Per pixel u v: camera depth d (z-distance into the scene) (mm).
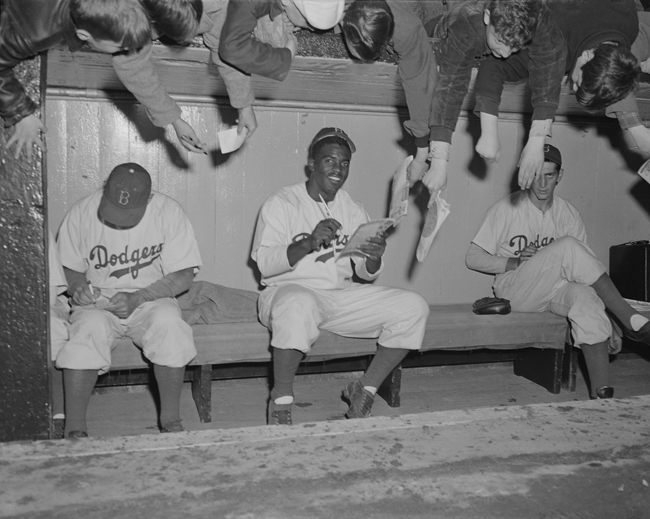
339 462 1819
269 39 2529
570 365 3980
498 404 3787
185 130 2504
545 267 3775
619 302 3637
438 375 4348
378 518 1570
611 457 1887
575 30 2512
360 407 3244
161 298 3217
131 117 3854
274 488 1678
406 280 4414
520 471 1800
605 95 2479
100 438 1913
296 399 3842
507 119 4465
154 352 2986
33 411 2371
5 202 2271
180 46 2580
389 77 3160
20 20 2012
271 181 4125
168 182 3953
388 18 2471
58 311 3021
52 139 3736
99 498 1610
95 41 2041
